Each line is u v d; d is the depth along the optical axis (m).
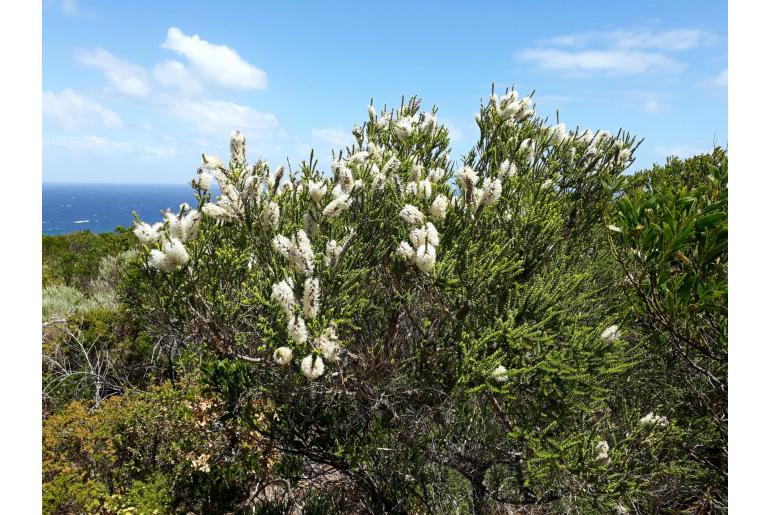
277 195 2.57
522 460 2.56
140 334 4.82
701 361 2.91
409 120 3.40
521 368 2.35
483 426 2.71
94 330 4.85
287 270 2.28
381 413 2.79
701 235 2.10
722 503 2.70
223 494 3.25
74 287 7.25
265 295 2.27
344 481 3.10
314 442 2.99
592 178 3.45
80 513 2.95
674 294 2.11
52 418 3.58
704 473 2.81
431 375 2.51
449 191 2.87
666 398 3.09
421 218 2.13
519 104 3.35
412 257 2.14
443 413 2.73
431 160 3.43
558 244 2.91
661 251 2.15
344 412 2.88
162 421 3.59
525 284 2.53
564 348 2.36
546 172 3.38
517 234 2.73
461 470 2.81
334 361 2.22
